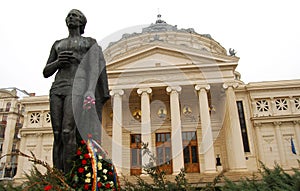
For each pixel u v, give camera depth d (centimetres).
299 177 441
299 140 4253
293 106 4475
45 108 4978
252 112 4475
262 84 4575
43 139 4775
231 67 3881
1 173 5191
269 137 4338
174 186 457
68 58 627
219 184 587
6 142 6203
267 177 494
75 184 475
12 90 6725
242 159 3484
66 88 601
